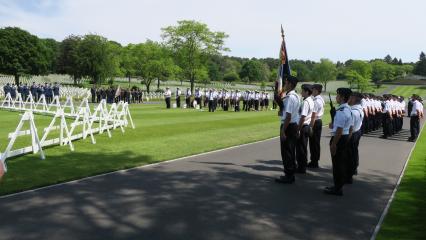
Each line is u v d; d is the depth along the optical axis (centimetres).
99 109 1655
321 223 671
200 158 1213
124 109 1927
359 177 1033
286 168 937
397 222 683
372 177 1034
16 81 7731
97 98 4516
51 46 11181
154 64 7319
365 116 2131
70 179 892
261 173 1035
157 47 7775
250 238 596
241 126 2214
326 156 1352
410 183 969
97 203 733
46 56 8269
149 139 1556
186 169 1048
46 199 746
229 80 13050
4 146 1293
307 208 750
